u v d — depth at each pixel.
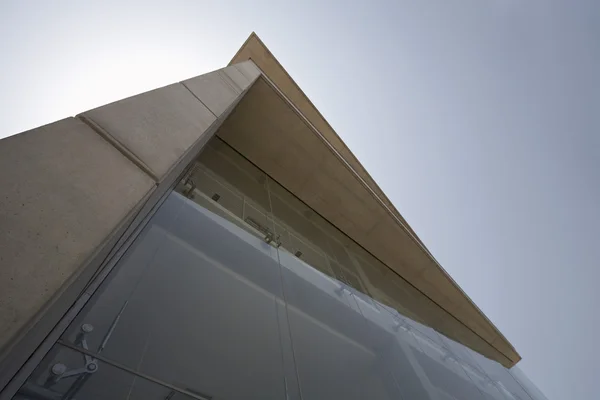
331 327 4.79
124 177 2.18
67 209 1.71
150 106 3.08
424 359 6.48
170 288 3.05
